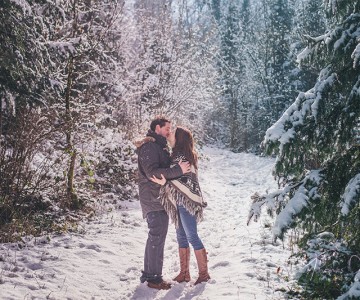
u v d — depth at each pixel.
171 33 18.17
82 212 7.85
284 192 4.40
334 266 4.02
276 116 30.19
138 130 13.04
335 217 4.26
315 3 27.83
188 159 4.93
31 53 7.07
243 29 38.84
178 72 17.48
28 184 7.46
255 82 32.16
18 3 6.65
